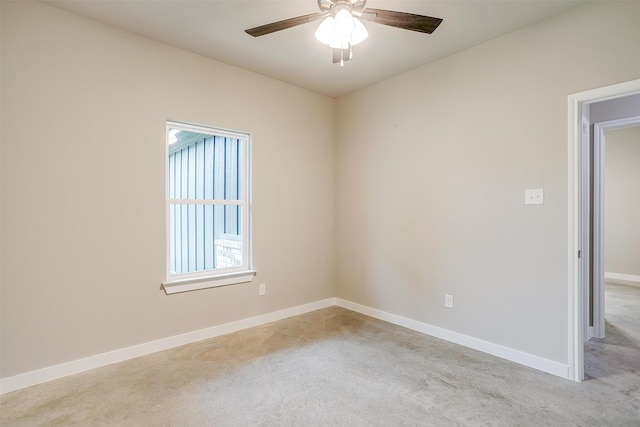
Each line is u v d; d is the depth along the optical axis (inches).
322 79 138.3
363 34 79.9
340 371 95.7
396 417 74.6
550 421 72.9
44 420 73.1
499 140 104.6
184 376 92.6
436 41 106.8
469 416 74.9
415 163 128.3
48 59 89.0
